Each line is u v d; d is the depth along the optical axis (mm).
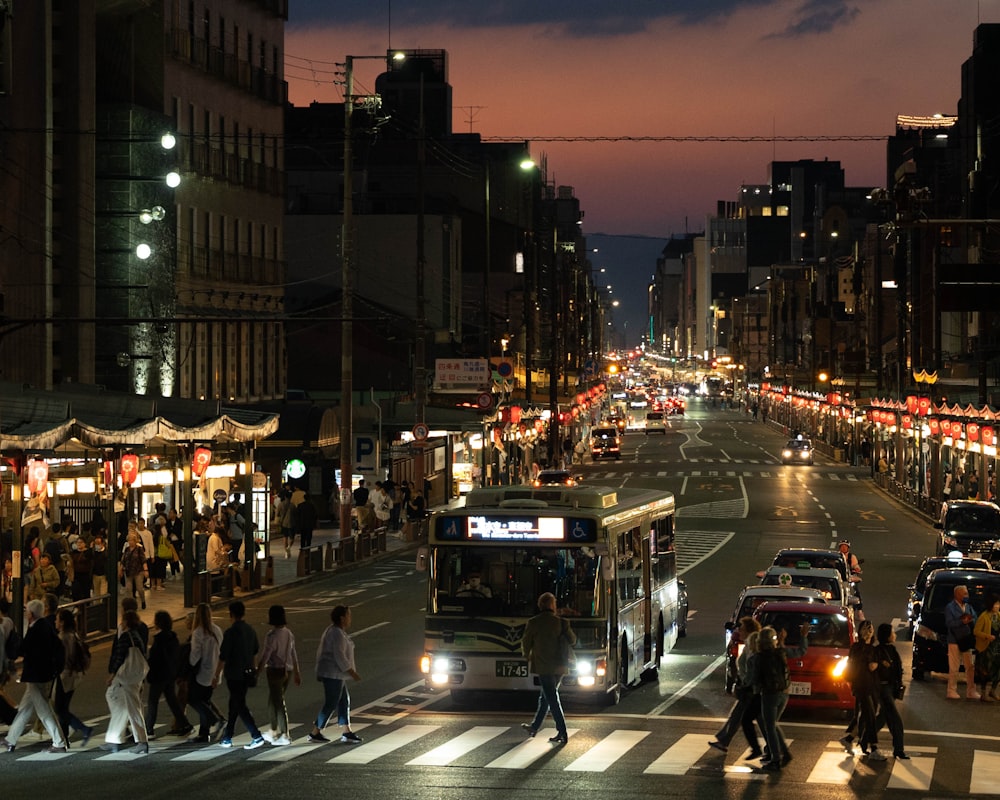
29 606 21312
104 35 60750
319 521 65750
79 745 21781
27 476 30562
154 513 49219
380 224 104938
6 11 47875
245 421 44125
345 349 54281
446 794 17688
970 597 30672
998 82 113000
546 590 24547
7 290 49125
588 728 23250
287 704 25859
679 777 19125
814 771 19875
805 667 24719
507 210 139125
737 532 65188
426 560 24688
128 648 21234
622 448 133000
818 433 144125
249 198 73688
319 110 122000
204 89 68062
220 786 18219
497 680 24422
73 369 54781
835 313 182125
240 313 71812
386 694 26859
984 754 21547
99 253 59938
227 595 42344
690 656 32594
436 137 136125
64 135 54719
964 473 71188
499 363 80625
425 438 63219
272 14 77125
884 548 59438
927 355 101188
